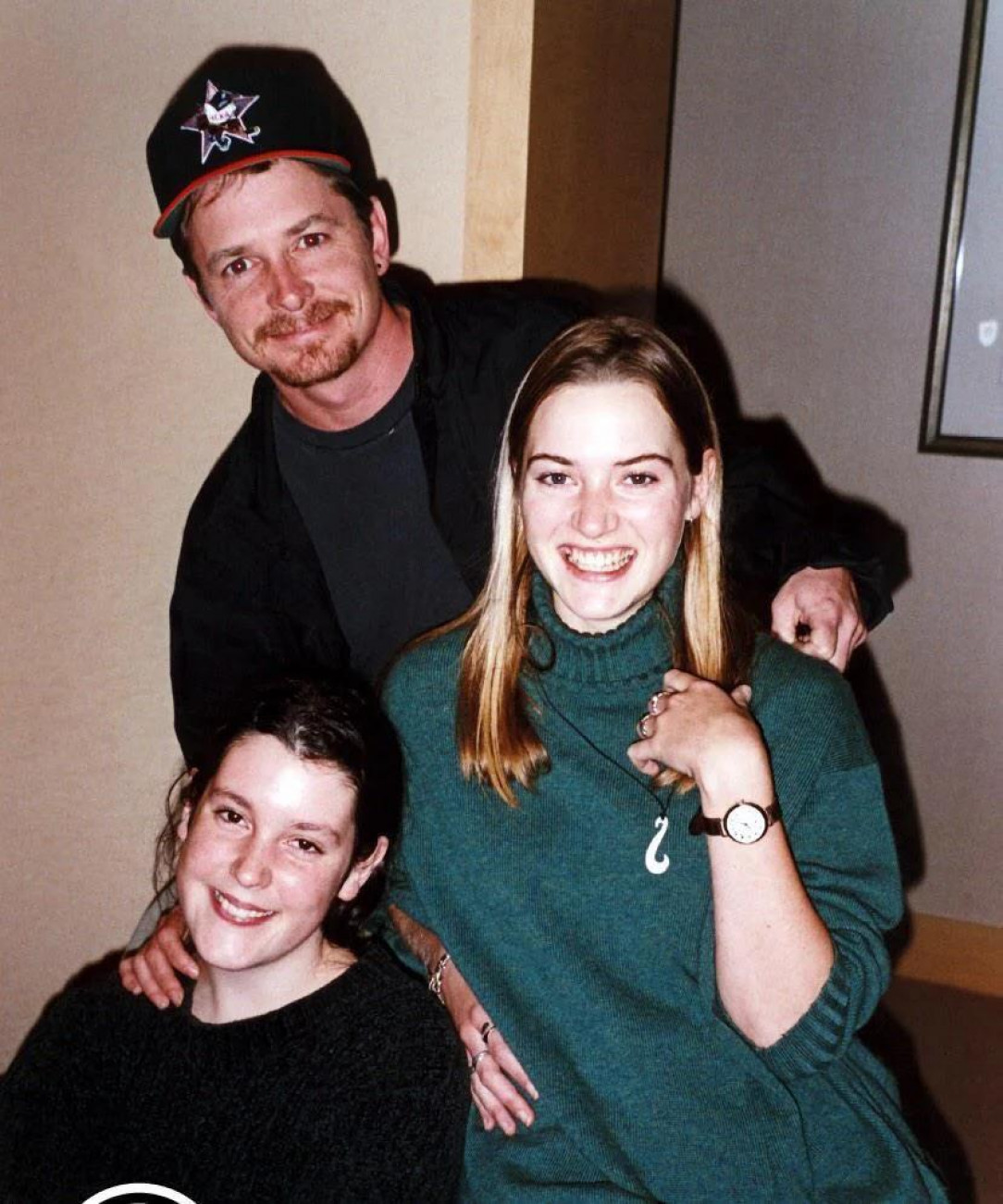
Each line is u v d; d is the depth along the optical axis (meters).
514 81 2.08
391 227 2.18
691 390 1.42
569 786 1.46
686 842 1.42
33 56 2.33
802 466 3.24
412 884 1.55
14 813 2.66
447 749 1.53
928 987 3.38
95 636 2.55
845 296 3.15
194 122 1.75
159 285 2.37
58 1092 1.51
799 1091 1.40
